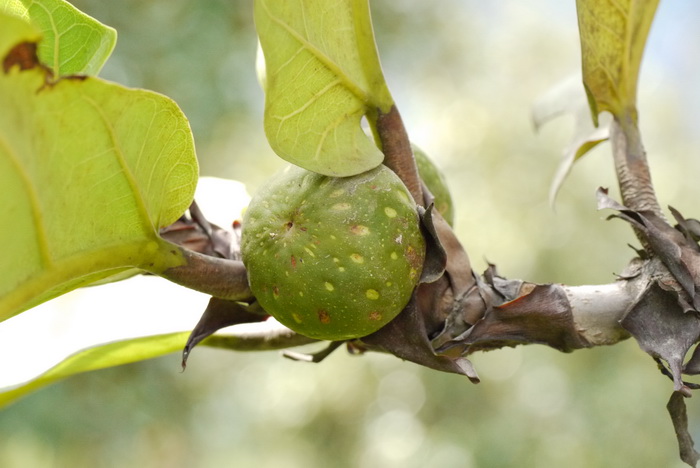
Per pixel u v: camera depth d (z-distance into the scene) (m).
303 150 0.42
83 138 0.39
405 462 2.45
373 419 2.61
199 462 2.39
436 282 0.42
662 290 0.42
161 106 0.39
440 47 2.66
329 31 0.41
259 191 0.43
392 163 0.43
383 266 0.41
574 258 2.51
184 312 0.48
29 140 0.38
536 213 2.63
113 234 0.40
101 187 0.40
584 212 2.56
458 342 0.42
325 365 2.66
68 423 1.64
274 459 2.60
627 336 0.42
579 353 2.39
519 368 2.46
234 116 1.88
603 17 0.45
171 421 2.13
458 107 2.82
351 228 0.41
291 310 0.42
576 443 2.26
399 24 2.45
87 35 0.45
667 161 2.71
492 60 2.88
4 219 0.38
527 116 2.82
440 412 2.51
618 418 2.24
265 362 2.59
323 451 2.61
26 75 0.37
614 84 0.46
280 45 0.41
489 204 2.68
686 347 0.41
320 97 0.42
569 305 0.42
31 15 0.44
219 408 2.39
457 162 2.79
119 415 1.76
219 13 1.81
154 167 0.40
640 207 0.45
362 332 0.42
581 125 0.52
